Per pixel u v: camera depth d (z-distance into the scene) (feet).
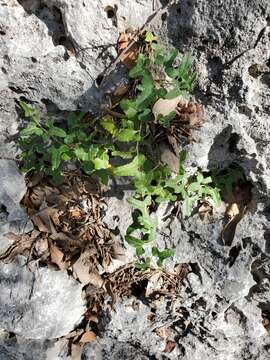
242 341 1.17
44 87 0.96
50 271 1.02
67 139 0.96
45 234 1.03
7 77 0.94
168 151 0.96
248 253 1.08
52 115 1.01
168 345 1.15
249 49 0.90
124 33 0.93
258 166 1.00
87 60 0.95
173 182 0.99
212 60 0.94
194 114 0.95
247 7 0.86
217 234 1.07
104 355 1.15
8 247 1.02
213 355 1.17
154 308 1.10
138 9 0.91
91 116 0.99
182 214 1.07
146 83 0.89
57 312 1.04
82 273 1.04
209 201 1.07
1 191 0.99
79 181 1.04
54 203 1.03
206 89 0.95
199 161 1.00
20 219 1.02
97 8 0.89
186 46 0.94
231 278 1.09
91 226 1.05
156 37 0.94
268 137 0.97
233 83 0.93
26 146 1.01
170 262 1.10
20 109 1.00
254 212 1.05
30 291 1.02
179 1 0.90
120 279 1.09
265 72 0.93
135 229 1.02
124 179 1.02
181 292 1.11
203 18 0.89
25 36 0.91
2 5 0.87
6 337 1.08
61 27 0.93
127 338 1.12
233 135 0.98
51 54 0.93
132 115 0.91
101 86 0.96
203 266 1.10
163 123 0.92
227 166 1.04
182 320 1.14
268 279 1.11
